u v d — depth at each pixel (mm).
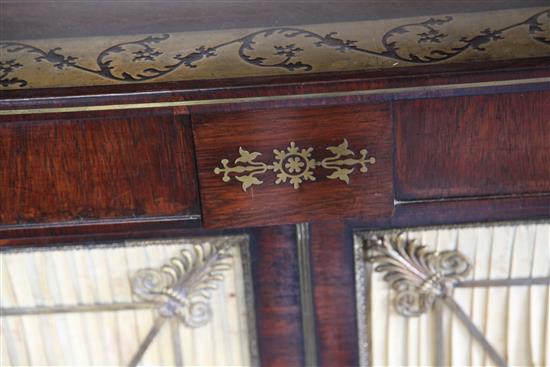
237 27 761
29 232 750
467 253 819
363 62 715
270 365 861
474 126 721
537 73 691
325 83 694
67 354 865
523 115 717
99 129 721
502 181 735
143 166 731
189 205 742
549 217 799
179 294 834
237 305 844
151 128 721
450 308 836
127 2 769
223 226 735
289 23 761
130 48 747
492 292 834
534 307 838
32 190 736
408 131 722
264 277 826
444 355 855
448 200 740
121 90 698
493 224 802
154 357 865
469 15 751
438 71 692
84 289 837
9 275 830
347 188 727
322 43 737
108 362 866
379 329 851
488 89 699
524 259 820
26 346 862
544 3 751
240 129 712
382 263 822
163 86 700
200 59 731
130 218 745
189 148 726
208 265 824
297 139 715
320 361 860
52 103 700
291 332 848
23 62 736
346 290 830
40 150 726
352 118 710
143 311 845
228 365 868
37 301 843
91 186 736
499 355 853
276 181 724
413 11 759
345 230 809
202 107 701
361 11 761
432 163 730
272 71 712
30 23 764
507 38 725
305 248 813
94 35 761
